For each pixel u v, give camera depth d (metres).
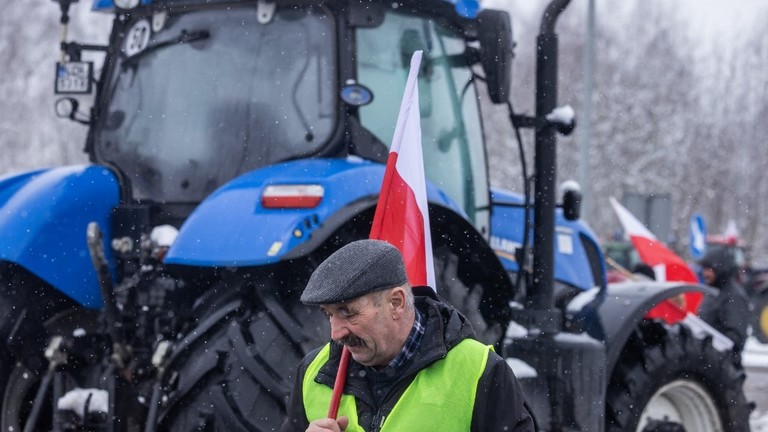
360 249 2.56
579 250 6.09
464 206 5.14
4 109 20.80
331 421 2.54
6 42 21.16
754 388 10.93
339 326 2.54
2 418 4.62
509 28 4.63
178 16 4.86
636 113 32.59
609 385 5.13
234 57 4.67
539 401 4.67
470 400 2.57
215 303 4.08
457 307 4.32
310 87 4.51
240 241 3.95
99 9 5.07
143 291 4.45
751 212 38.31
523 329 4.84
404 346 2.61
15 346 4.51
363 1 4.54
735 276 9.23
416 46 4.81
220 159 4.62
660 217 15.11
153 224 4.68
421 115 4.88
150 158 4.79
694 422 5.44
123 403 4.18
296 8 4.58
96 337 4.66
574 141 31.11
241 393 3.84
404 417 2.57
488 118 27.36
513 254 5.58
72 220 4.55
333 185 4.05
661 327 5.25
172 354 4.00
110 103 5.02
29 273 4.55
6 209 4.56
